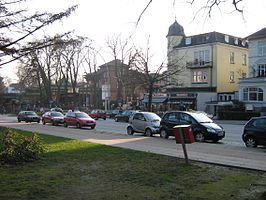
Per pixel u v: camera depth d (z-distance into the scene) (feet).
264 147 45.88
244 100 144.36
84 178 23.06
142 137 58.85
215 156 34.17
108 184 21.34
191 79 181.47
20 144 29.99
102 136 59.93
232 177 23.27
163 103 176.86
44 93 255.91
